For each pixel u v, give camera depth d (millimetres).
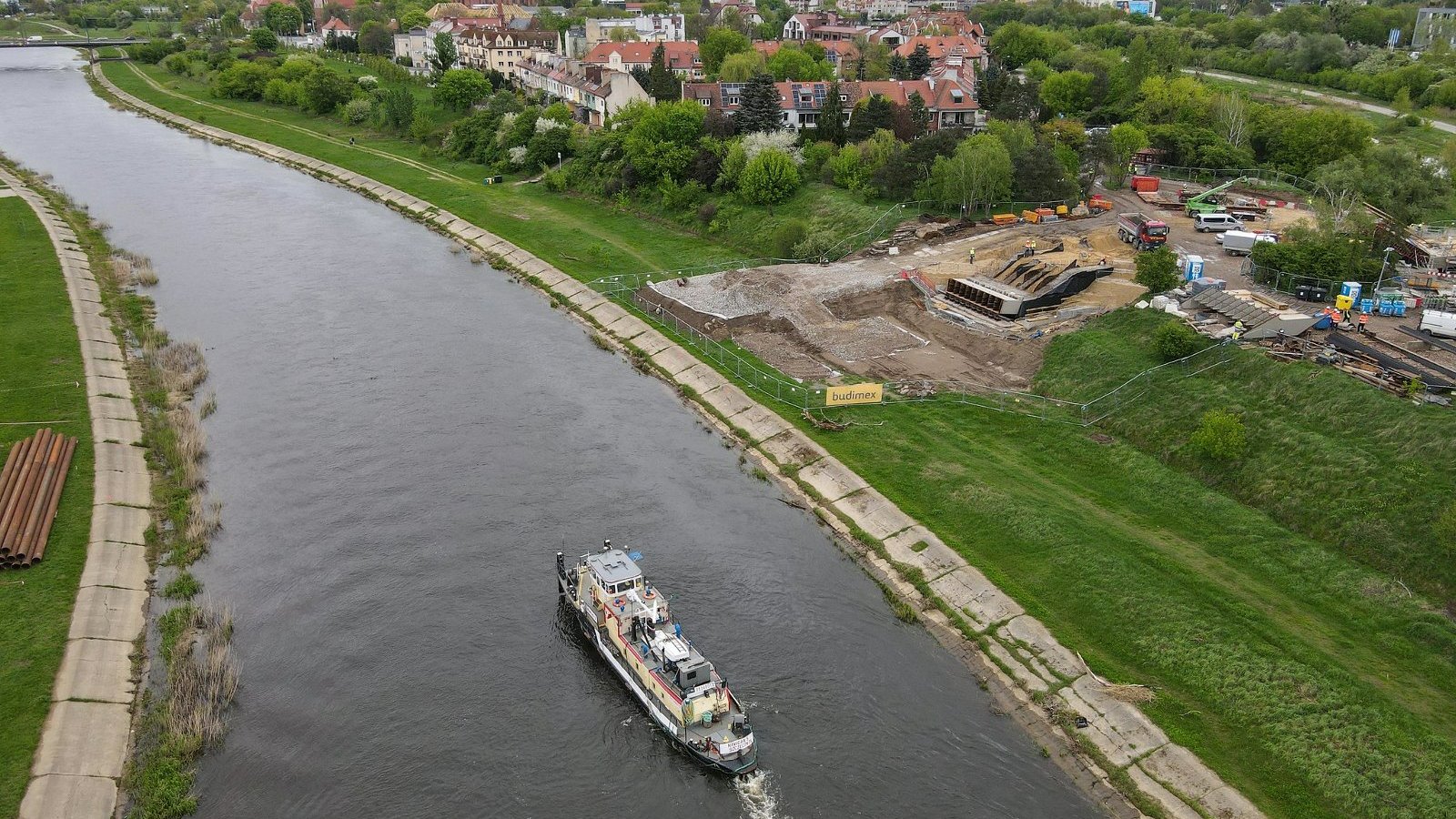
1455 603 72312
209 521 88625
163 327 131000
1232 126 187000
